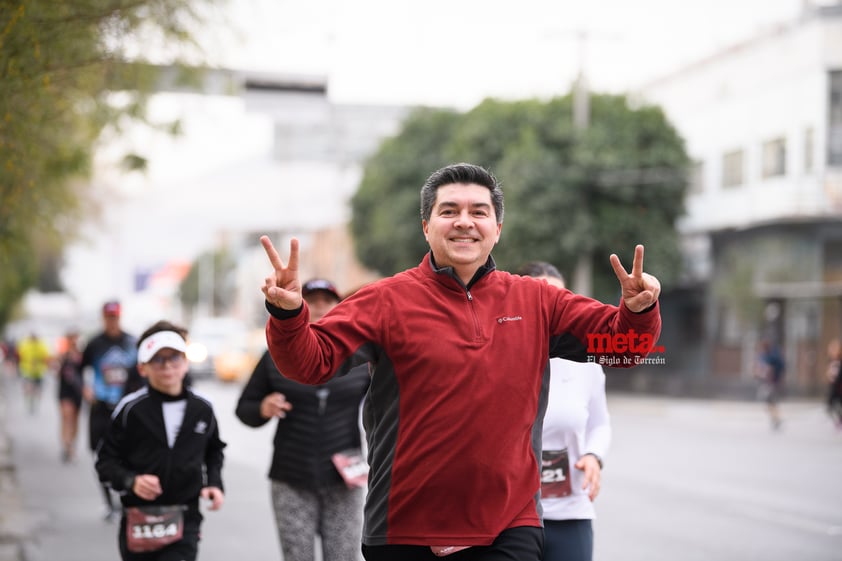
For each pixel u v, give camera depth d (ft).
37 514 40.83
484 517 12.79
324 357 12.63
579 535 18.89
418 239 154.71
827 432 83.61
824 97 121.19
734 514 41.34
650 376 140.67
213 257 427.33
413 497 12.89
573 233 125.18
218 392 123.95
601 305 13.41
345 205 172.86
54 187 44.01
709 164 139.74
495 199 13.83
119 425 20.81
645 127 129.49
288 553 22.41
